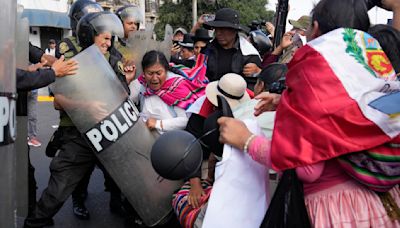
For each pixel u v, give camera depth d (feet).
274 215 5.79
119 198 14.07
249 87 13.48
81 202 13.80
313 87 5.35
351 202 5.67
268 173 6.48
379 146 5.29
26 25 10.13
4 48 6.74
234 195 6.26
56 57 12.19
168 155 5.60
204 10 90.02
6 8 6.72
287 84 5.69
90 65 9.83
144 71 11.41
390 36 6.75
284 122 5.49
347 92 5.26
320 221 5.72
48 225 11.76
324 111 5.21
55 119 35.09
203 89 11.82
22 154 10.36
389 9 7.84
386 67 5.61
